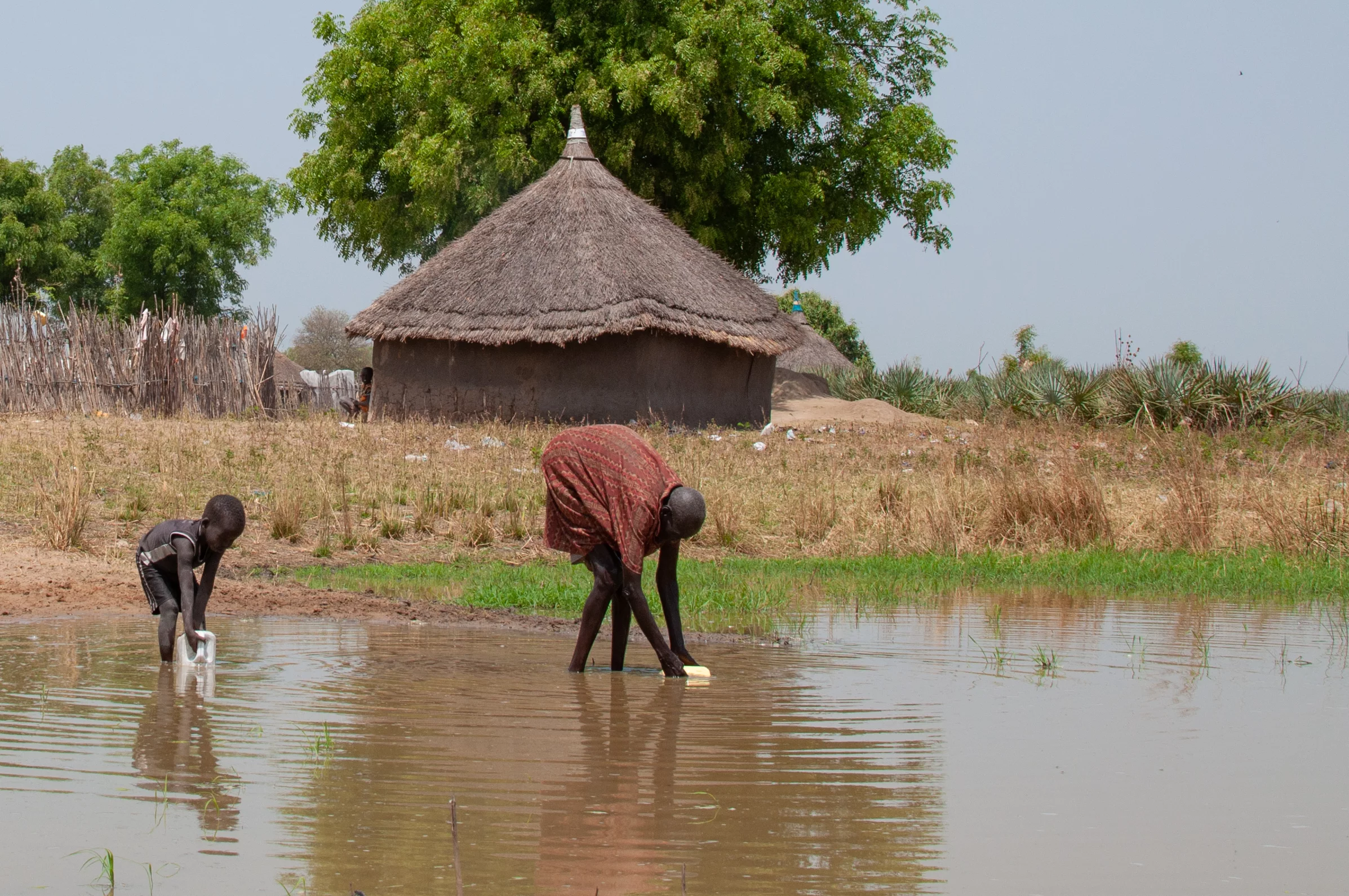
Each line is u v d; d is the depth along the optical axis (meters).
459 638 9.32
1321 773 5.54
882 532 15.82
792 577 13.27
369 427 23.70
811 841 4.54
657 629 7.75
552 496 8.16
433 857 4.32
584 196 27.83
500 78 33.06
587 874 4.17
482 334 26.17
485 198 33.47
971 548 15.42
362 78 35.69
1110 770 5.56
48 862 4.21
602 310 25.72
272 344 27.75
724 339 26.77
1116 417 29.66
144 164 62.56
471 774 5.39
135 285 60.91
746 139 36.19
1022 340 49.78
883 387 39.84
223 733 6.06
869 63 40.25
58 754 5.61
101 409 24.80
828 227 37.69
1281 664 8.38
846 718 6.60
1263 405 28.52
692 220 35.41
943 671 8.08
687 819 4.79
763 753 5.83
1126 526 16.20
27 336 24.44
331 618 10.24
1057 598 12.01
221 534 8.00
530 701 6.99
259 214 63.41
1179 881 4.15
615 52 33.56
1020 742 6.09
